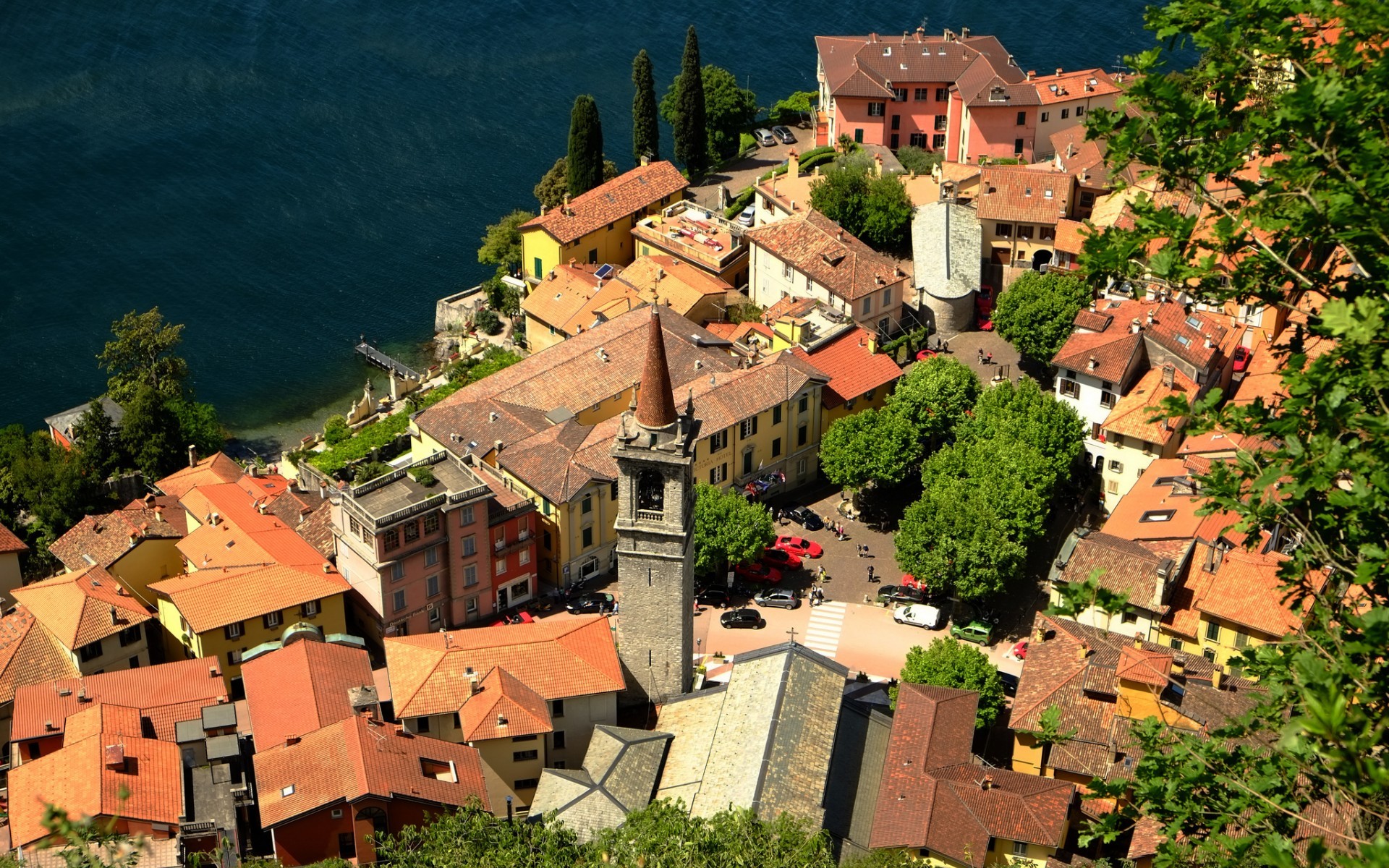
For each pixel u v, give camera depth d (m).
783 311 171.38
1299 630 44.34
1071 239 181.00
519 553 142.12
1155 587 116.50
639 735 107.75
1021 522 133.12
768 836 79.69
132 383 181.50
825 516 155.38
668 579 113.12
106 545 143.50
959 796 99.38
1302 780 45.75
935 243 183.62
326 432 179.75
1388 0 43.59
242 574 132.62
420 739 109.75
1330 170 44.53
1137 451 143.75
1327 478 40.19
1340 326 38.69
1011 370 171.88
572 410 157.00
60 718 114.44
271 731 110.75
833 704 105.06
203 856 99.94
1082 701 108.19
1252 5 48.84
